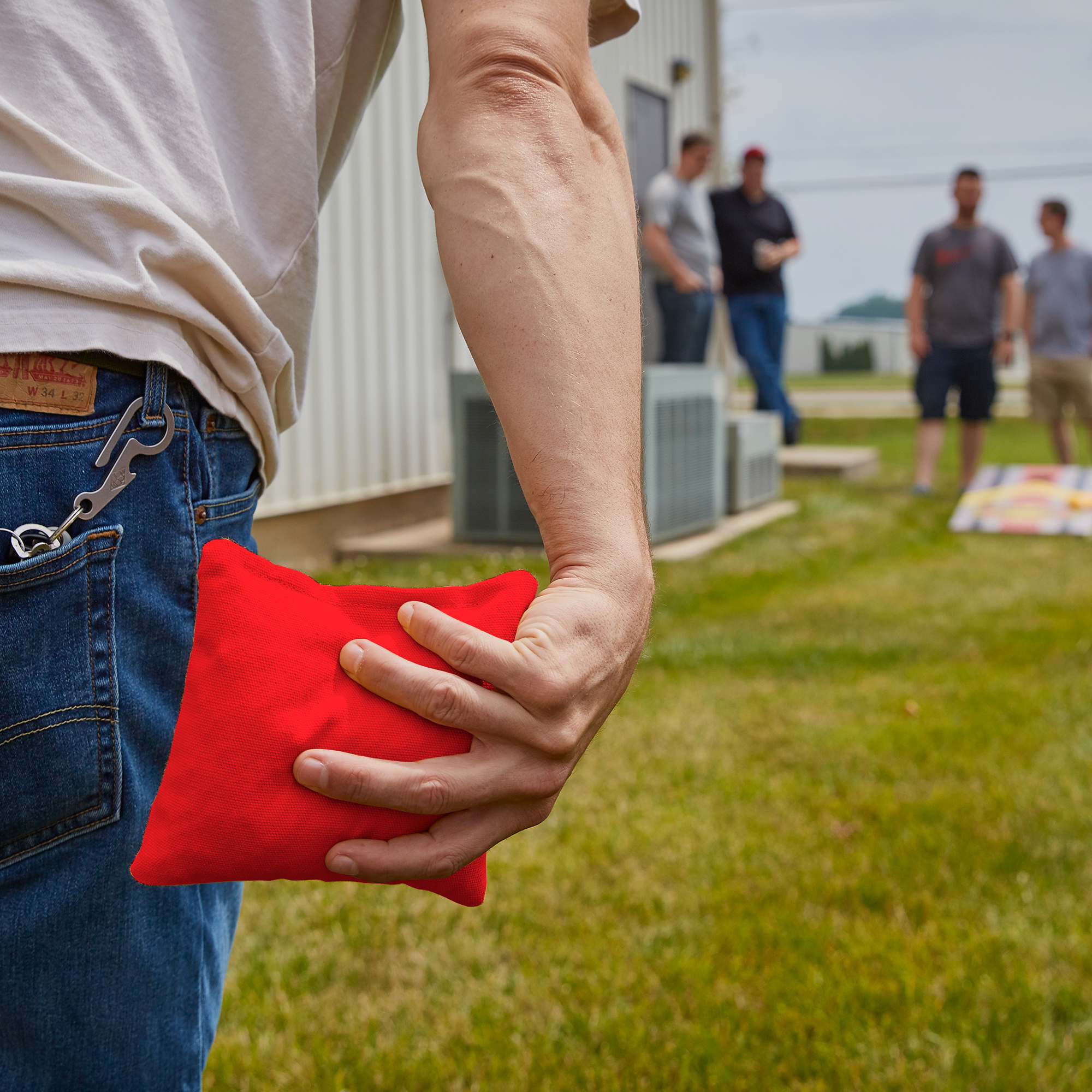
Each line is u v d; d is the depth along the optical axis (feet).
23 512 2.25
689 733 10.57
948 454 38.60
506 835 2.20
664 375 19.35
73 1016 2.44
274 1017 6.17
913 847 8.08
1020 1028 6.02
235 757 2.11
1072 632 14.01
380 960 6.85
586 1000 6.37
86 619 2.35
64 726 2.32
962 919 7.13
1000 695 11.50
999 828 8.39
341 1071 5.69
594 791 9.23
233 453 2.85
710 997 6.32
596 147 2.68
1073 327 27.76
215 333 2.64
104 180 2.41
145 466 2.48
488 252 2.41
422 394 21.38
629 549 2.31
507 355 2.37
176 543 2.55
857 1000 6.29
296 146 2.83
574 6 2.75
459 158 2.52
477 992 6.47
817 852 8.07
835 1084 5.62
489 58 2.57
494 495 19.16
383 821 2.14
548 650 2.12
